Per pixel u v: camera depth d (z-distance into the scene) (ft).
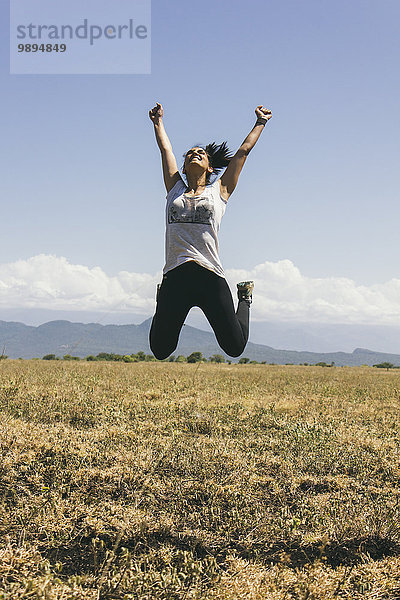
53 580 11.00
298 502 17.03
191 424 28.50
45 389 39.09
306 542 14.10
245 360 182.70
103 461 19.66
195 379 59.67
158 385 49.70
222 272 12.50
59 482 17.34
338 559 13.57
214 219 12.47
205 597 10.92
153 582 11.45
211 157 13.64
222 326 12.31
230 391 47.37
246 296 13.47
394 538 14.29
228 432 27.53
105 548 13.42
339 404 40.91
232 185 13.19
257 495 17.65
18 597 10.52
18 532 13.60
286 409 36.94
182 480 18.34
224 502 16.83
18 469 18.88
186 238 12.37
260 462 21.44
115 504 15.99
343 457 22.56
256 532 14.60
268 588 11.34
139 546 13.67
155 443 22.94
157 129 14.16
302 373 90.48
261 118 13.88
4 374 53.31
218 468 19.72
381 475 20.75
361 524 14.90
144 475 18.37
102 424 27.12
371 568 12.52
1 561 11.94
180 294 12.29
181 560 12.78
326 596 11.17
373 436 27.68
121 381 51.52
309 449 23.68
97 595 10.78
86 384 45.50
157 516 15.47
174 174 13.44
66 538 13.61
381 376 88.79
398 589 11.88
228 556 13.04
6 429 23.50
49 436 23.15
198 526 14.87
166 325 12.36
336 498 17.40
